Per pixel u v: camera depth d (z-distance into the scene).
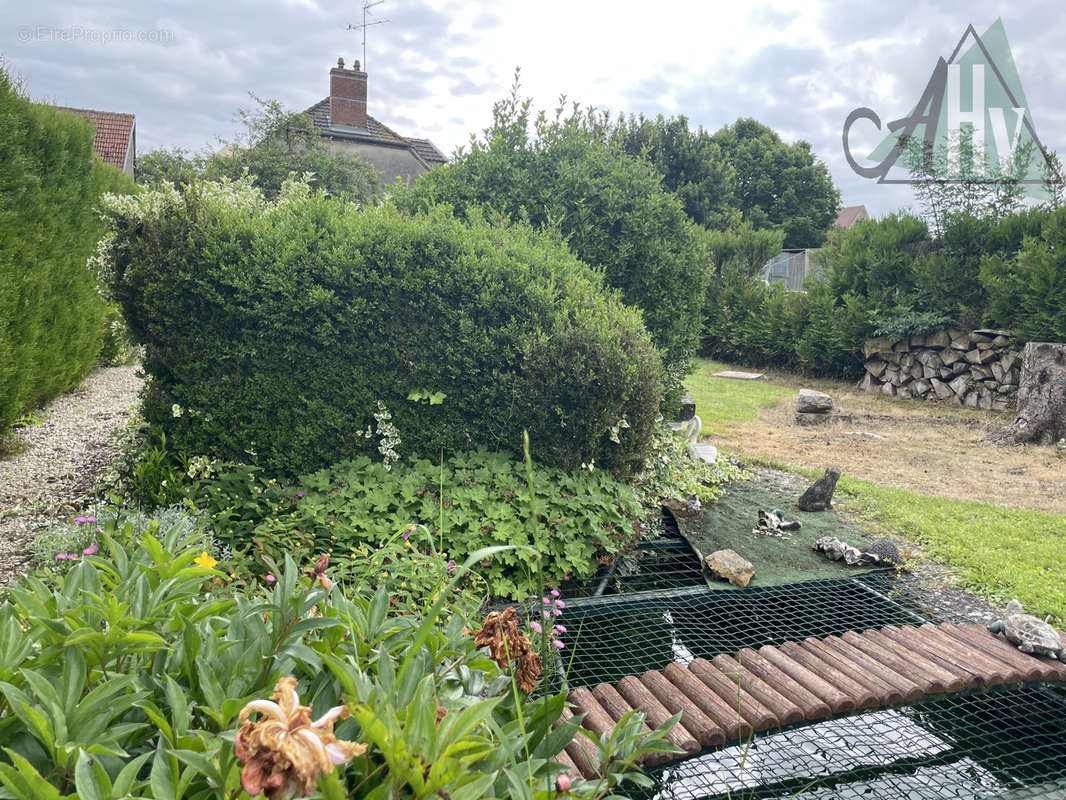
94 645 1.41
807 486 7.96
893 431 10.89
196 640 1.46
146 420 5.44
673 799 2.95
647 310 7.41
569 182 7.19
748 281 18.75
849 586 5.25
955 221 13.09
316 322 5.30
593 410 5.45
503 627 1.79
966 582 5.24
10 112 7.68
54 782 1.17
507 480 5.25
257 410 5.32
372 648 1.63
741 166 36.75
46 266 8.07
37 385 8.49
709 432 10.60
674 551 5.95
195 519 4.54
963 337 12.76
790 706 3.42
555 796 1.32
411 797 1.14
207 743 1.20
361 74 24.64
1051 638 4.08
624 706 3.36
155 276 5.06
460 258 5.47
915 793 3.03
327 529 4.62
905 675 3.77
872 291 14.24
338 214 5.65
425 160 27.02
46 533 4.39
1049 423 9.77
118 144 24.61
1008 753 3.30
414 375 5.51
